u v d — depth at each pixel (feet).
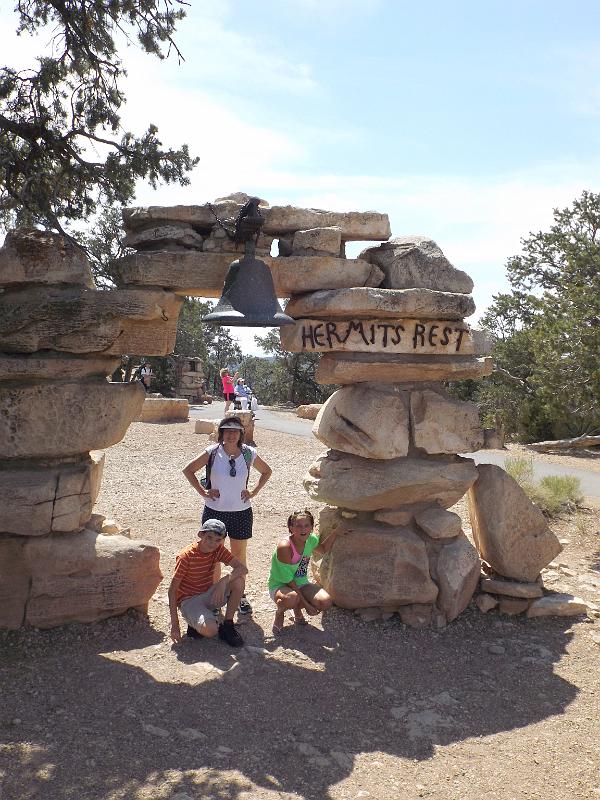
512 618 20.33
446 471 20.04
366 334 19.08
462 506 35.76
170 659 16.79
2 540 17.61
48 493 17.53
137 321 18.30
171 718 14.12
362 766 12.94
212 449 19.67
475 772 12.90
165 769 12.37
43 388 17.60
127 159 28.19
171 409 75.41
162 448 53.72
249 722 14.24
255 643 18.11
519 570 20.75
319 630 19.10
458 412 20.35
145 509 32.45
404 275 19.61
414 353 19.52
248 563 24.80
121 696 14.84
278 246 19.66
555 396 62.13
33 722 13.58
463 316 19.63
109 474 41.42
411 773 12.80
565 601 20.56
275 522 30.89
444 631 19.39
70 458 18.53
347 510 21.18
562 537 29.91
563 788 12.45
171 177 28.81
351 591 19.90
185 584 18.28
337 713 14.88
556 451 62.49
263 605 20.86
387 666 17.26
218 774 12.32
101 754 12.67
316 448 57.11
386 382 20.12
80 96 28.81
